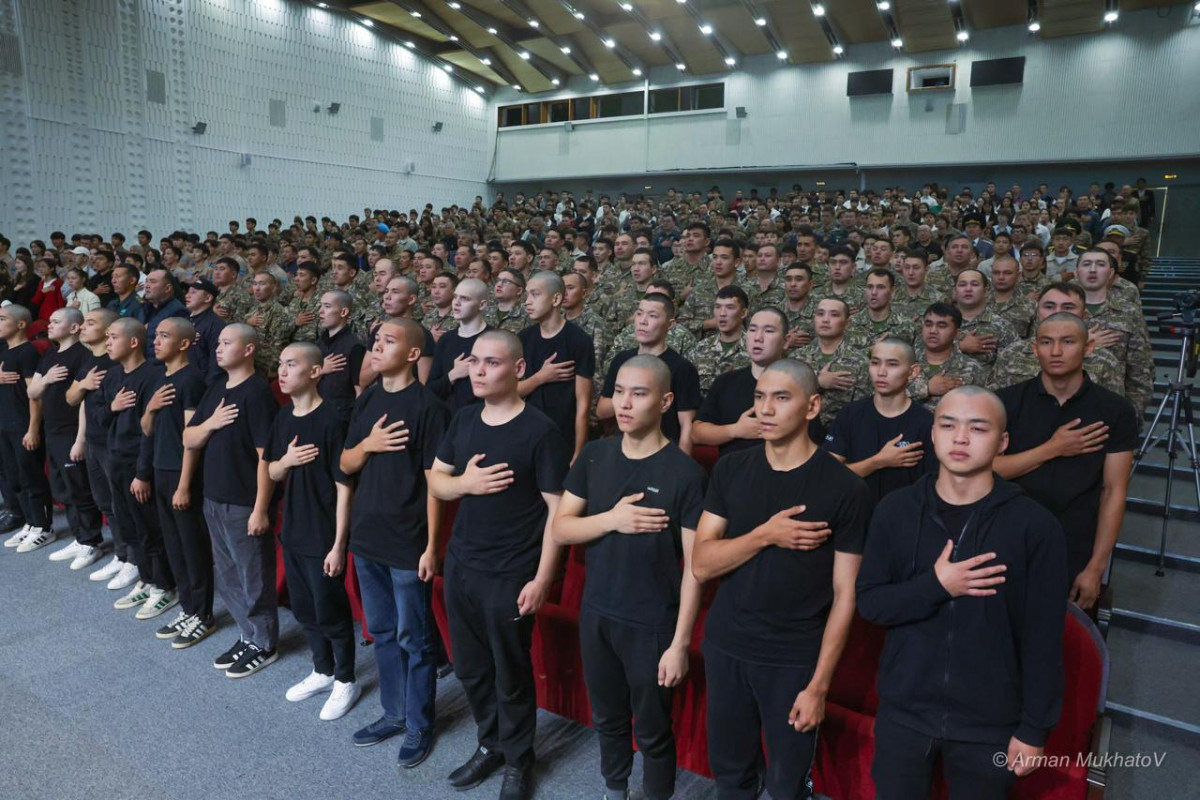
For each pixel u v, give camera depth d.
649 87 20.16
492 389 2.42
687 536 2.18
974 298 4.45
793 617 1.98
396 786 2.62
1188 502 4.46
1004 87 16.41
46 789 2.56
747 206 15.41
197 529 3.53
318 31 17.72
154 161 14.71
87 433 4.12
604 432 4.50
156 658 3.46
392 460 2.73
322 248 12.23
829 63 18.05
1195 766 2.69
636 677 2.22
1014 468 2.66
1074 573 2.60
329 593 2.99
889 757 1.89
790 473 2.02
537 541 2.48
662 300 3.39
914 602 1.79
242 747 2.81
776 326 3.17
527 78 21.03
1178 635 3.38
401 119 20.00
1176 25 14.84
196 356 5.49
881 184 18.03
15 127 12.62
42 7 12.84
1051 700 1.71
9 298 9.67
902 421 2.95
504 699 2.49
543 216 16.77
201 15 15.36
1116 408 2.55
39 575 4.35
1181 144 15.00
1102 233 11.14
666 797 2.36
